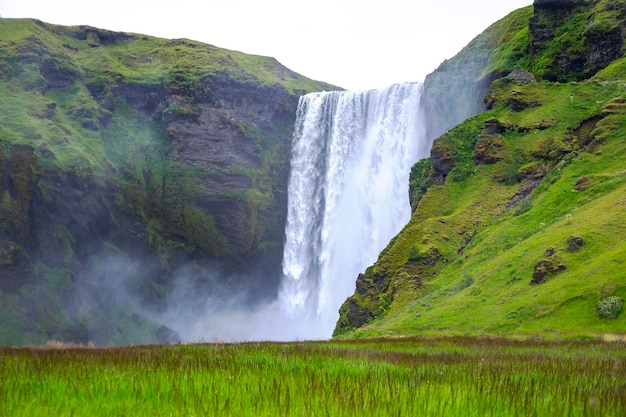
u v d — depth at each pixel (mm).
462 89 141750
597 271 59625
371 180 160625
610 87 104750
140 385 14727
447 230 96500
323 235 172375
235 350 31438
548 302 59000
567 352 34000
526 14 146125
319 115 182625
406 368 21734
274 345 39719
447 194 105125
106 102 190000
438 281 85625
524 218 86000
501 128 107750
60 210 153500
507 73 131625
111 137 183625
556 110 105812
